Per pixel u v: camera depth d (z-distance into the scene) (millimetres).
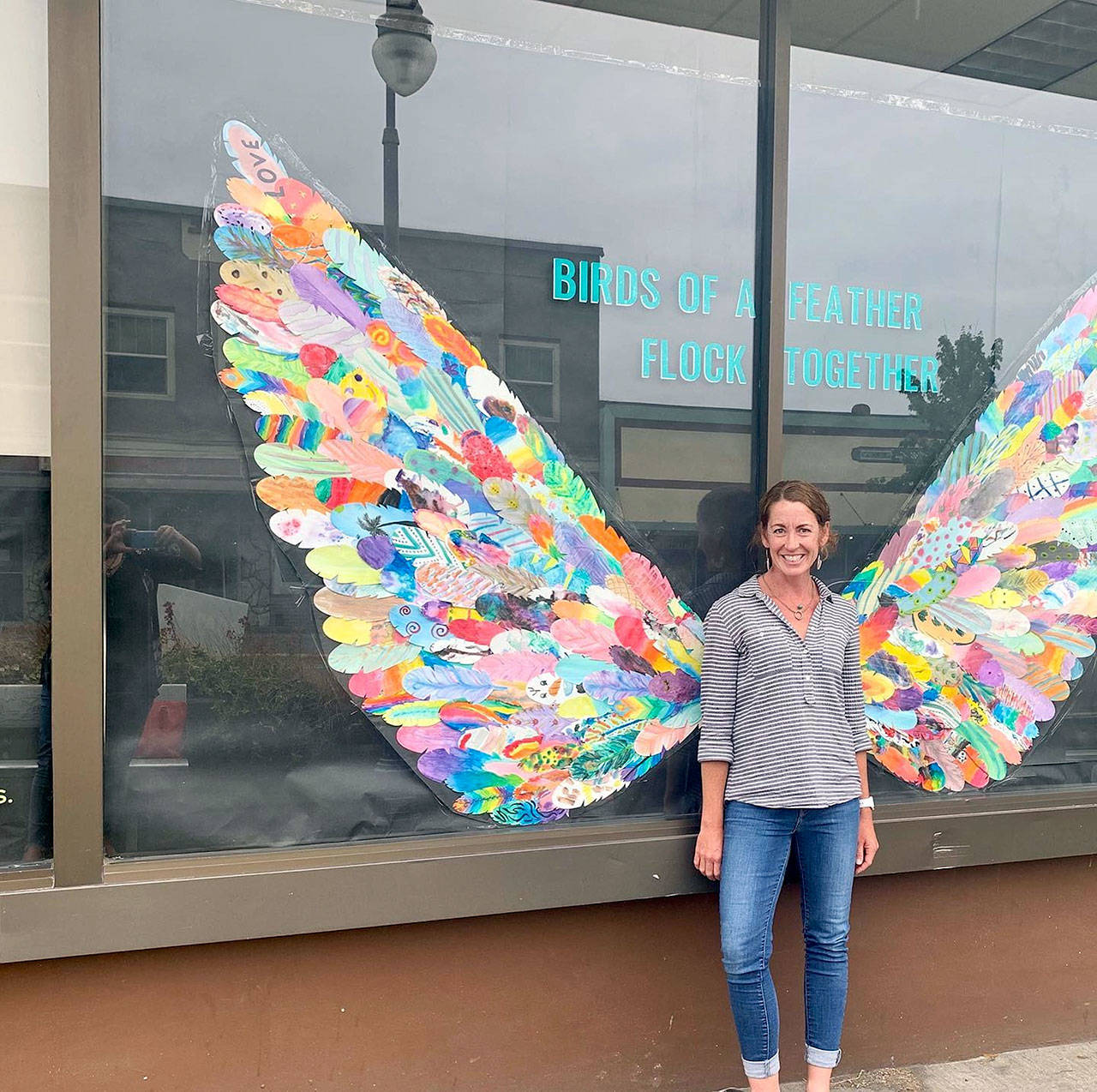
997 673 3291
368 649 2670
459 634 2750
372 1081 2670
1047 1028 3326
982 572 3277
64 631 2377
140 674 2510
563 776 2852
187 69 2494
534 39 2797
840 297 3133
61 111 2338
